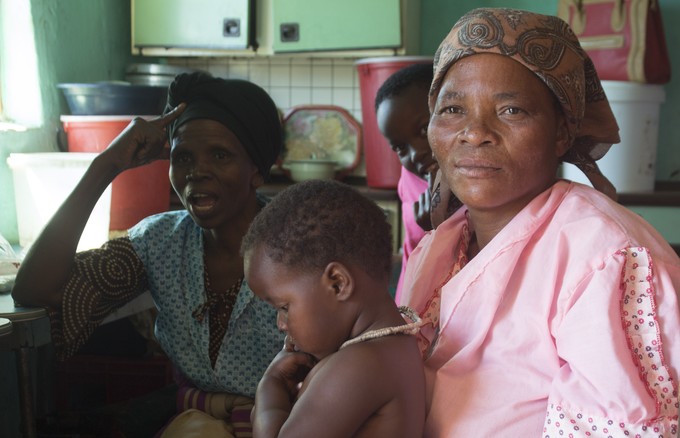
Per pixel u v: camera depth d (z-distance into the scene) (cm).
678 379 80
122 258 147
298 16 320
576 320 85
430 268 113
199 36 322
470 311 98
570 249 91
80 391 236
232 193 143
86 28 291
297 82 365
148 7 323
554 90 95
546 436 84
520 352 92
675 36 346
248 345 142
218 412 143
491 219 104
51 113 261
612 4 301
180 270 148
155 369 226
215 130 142
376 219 99
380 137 307
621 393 79
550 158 98
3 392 213
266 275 97
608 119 109
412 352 94
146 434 162
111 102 253
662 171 355
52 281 138
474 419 92
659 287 84
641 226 91
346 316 96
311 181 101
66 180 213
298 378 103
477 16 97
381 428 89
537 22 96
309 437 87
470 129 95
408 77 187
